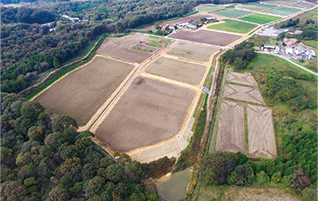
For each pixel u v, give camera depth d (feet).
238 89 272.10
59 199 124.16
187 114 227.81
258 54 363.35
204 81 287.69
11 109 206.28
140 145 191.62
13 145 173.06
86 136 177.88
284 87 246.06
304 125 193.16
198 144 196.85
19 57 319.47
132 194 137.90
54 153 161.89
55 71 304.91
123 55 373.20
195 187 160.86
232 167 155.02
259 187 149.89
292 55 347.97
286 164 151.84
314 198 129.59
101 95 263.70
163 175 171.53
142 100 250.98
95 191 131.13
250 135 201.98
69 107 243.40
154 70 317.42
